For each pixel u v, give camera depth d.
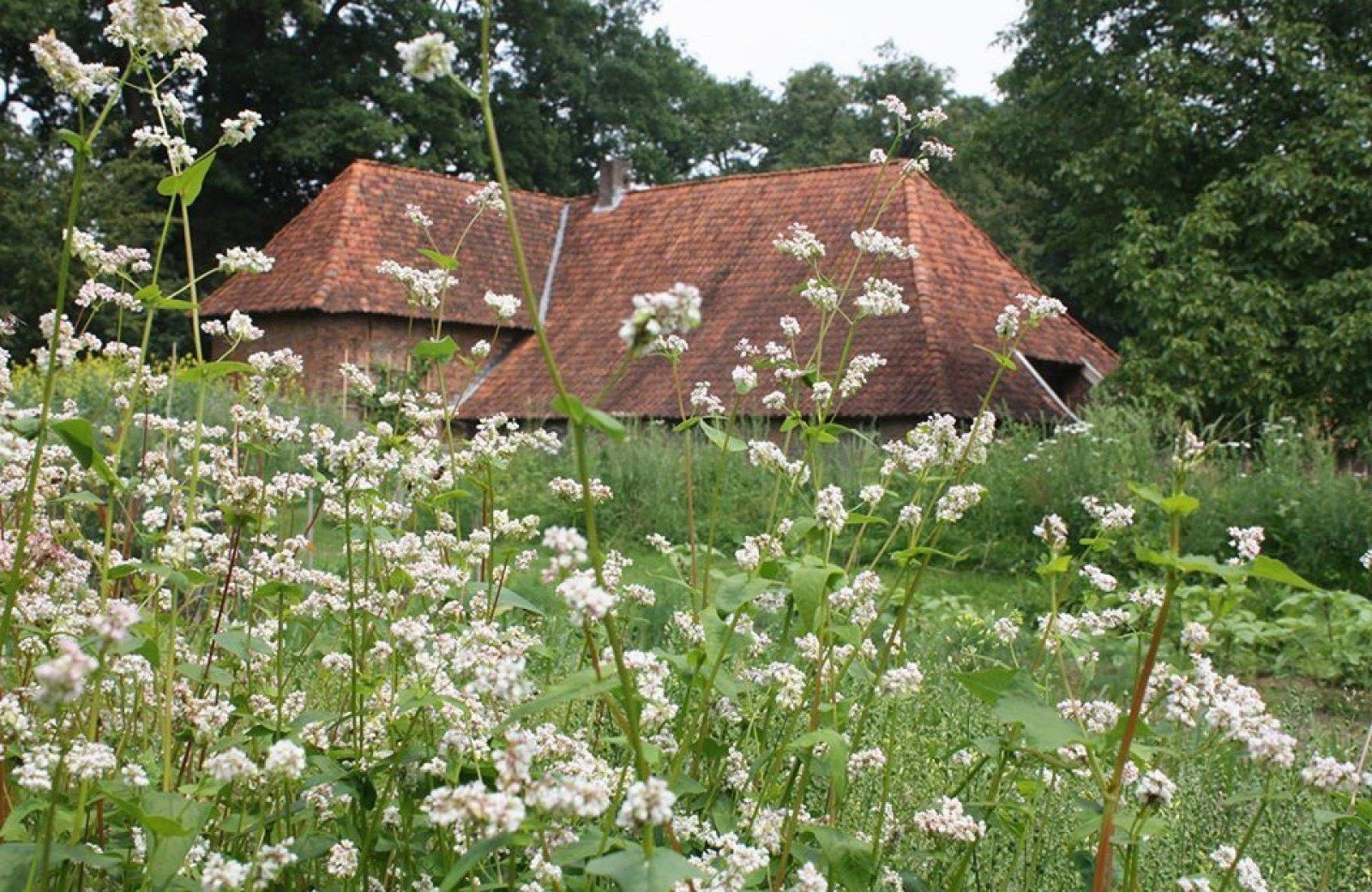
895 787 3.81
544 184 44.81
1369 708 8.02
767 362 3.70
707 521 16.69
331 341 26.42
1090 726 3.02
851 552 3.37
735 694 2.91
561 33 45.19
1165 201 22.81
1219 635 9.70
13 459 2.79
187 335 29.08
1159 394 20.08
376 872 2.90
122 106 36.56
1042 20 25.05
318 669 4.30
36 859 2.18
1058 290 45.06
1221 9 22.88
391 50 39.91
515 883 2.49
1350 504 13.50
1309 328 20.27
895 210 25.25
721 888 2.32
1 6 34.16
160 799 2.38
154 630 2.75
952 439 3.35
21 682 3.00
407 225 28.41
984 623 7.56
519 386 26.03
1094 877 2.45
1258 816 2.73
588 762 2.65
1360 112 20.62
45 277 28.89
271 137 37.31
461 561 3.80
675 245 27.95
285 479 3.39
